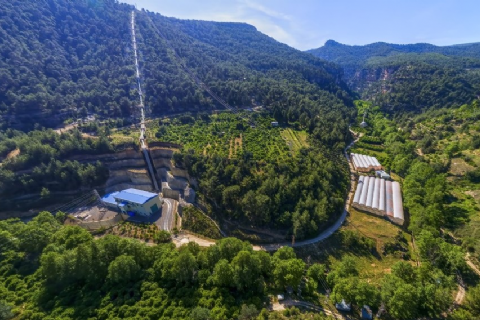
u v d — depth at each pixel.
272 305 54.34
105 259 63.03
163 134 137.50
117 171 120.75
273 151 115.69
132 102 167.50
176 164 116.38
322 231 88.56
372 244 80.44
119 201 103.56
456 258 61.88
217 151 115.94
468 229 77.44
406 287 50.66
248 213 90.25
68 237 70.12
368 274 70.31
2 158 110.94
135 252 64.31
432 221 78.88
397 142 149.62
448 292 53.53
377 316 52.84
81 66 194.00
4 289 59.31
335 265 72.12
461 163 116.88
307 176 99.69
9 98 140.75
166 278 58.97
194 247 68.44
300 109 165.88
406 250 80.06
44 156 110.50
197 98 171.12
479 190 97.31
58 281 59.41
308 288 57.09
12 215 100.94
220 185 96.12
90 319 49.62
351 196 107.12
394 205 98.19
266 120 155.12
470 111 177.00
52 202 106.44
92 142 121.00
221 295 53.69
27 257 69.12
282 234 87.19
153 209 102.38
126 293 56.25
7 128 132.38
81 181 111.75
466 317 48.66
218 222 94.25
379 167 128.75
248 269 55.78
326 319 48.41
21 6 198.50
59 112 152.38
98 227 95.38
